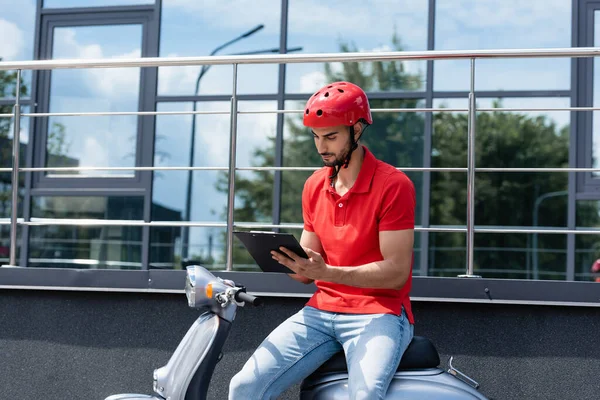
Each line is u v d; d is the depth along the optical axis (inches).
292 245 84.7
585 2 216.2
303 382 94.2
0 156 237.3
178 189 228.5
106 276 118.3
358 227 92.1
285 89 226.5
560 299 106.3
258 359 91.8
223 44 230.8
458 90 219.1
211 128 228.1
